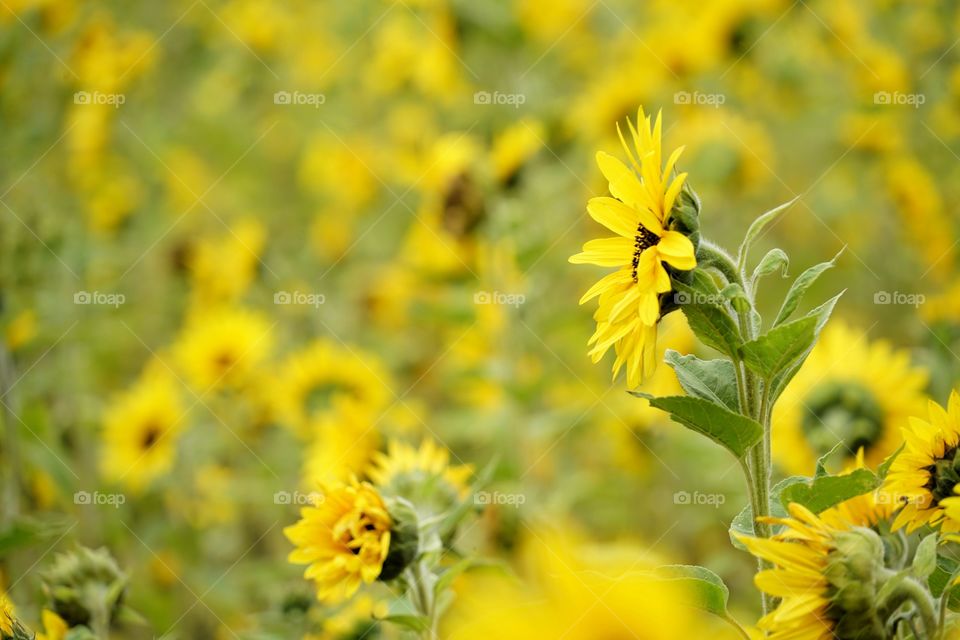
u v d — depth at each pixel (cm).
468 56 756
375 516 313
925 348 551
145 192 903
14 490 516
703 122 725
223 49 991
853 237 706
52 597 362
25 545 389
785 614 225
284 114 978
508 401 589
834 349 459
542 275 656
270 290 801
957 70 736
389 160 871
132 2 971
